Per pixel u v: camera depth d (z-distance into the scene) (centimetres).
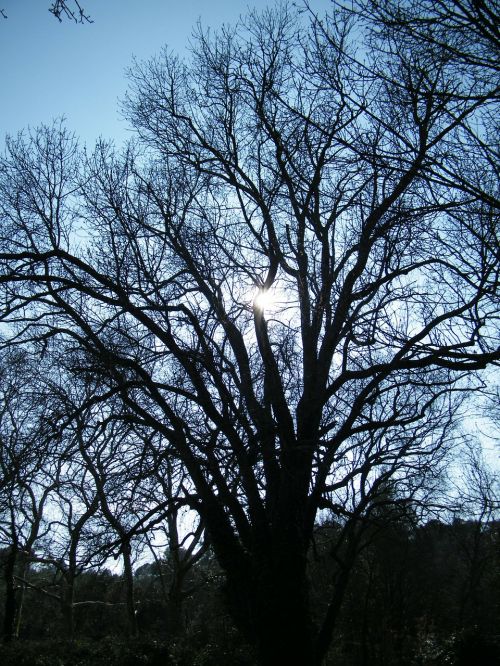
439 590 3067
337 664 2112
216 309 1295
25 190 1334
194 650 2391
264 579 1105
